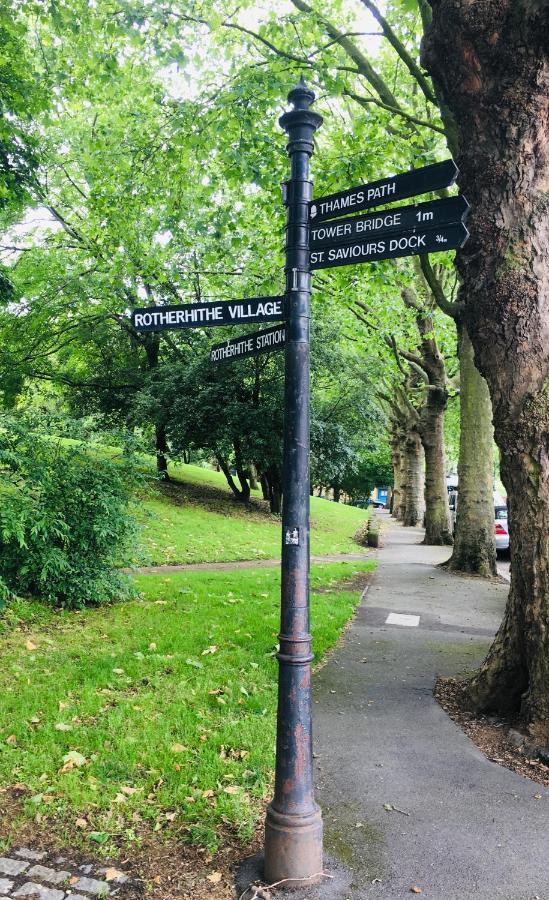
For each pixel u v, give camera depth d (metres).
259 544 17.62
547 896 3.08
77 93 11.57
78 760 4.25
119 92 11.64
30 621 7.66
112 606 8.80
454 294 19.58
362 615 9.42
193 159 12.07
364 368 24.50
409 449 31.41
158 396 22.27
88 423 9.24
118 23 9.72
